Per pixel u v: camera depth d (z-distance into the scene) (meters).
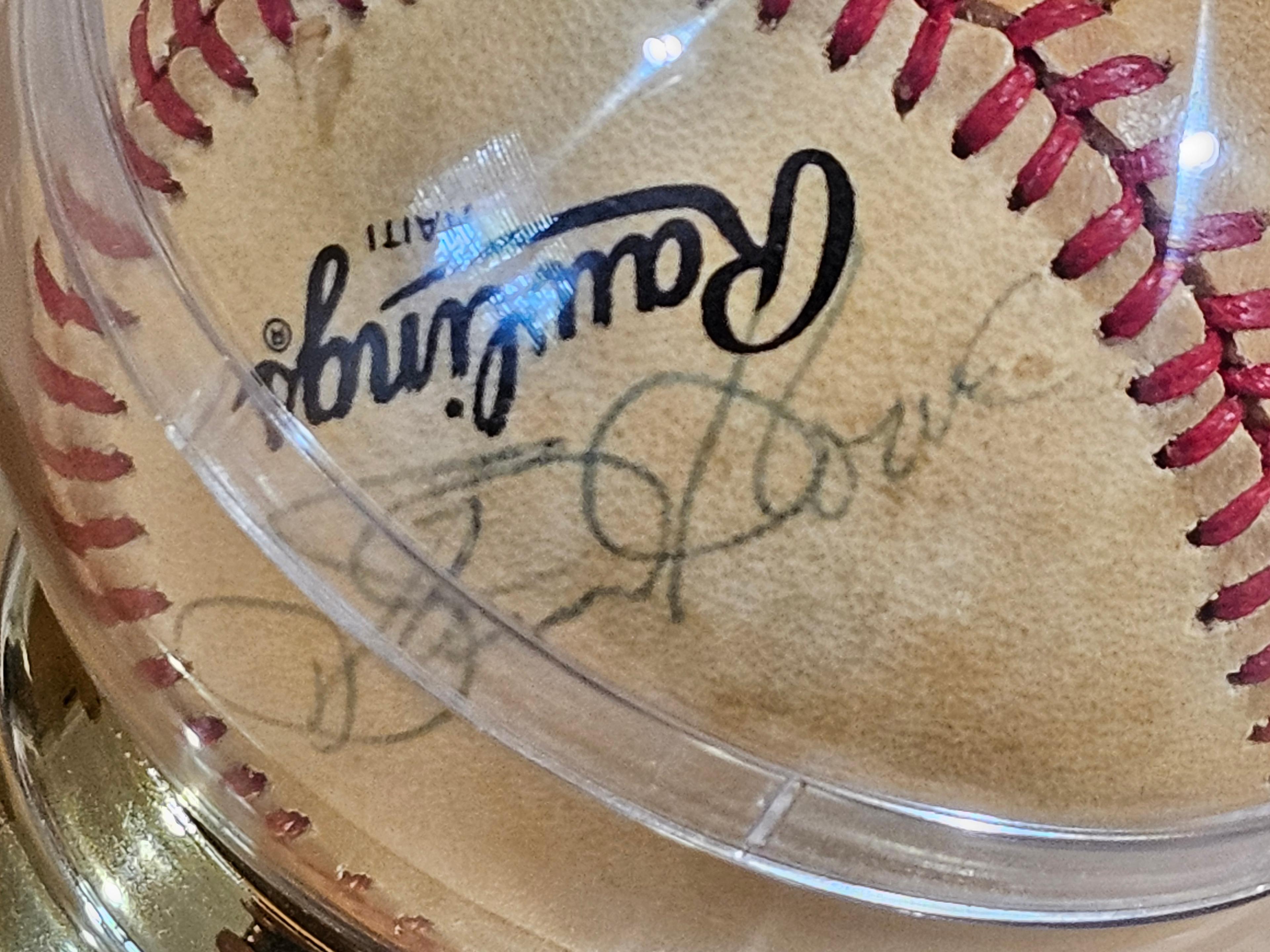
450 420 0.08
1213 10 0.08
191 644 0.09
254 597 0.09
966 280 0.08
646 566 0.08
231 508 0.08
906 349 0.08
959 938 0.10
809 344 0.08
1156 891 0.10
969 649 0.08
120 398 0.09
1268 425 0.08
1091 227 0.08
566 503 0.08
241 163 0.08
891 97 0.08
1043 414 0.08
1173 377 0.08
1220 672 0.08
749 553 0.08
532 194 0.08
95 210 0.09
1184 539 0.08
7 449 0.10
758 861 0.09
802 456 0.08
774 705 0.08
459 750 0.09
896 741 0.08
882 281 0.08
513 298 0.08
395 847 0.10
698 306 0.08
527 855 0.09
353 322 0.08
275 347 0.08
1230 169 0.08
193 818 0.12
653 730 0.08
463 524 0.08
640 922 0.10
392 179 0.08
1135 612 0.08
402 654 0.08
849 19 0.08
